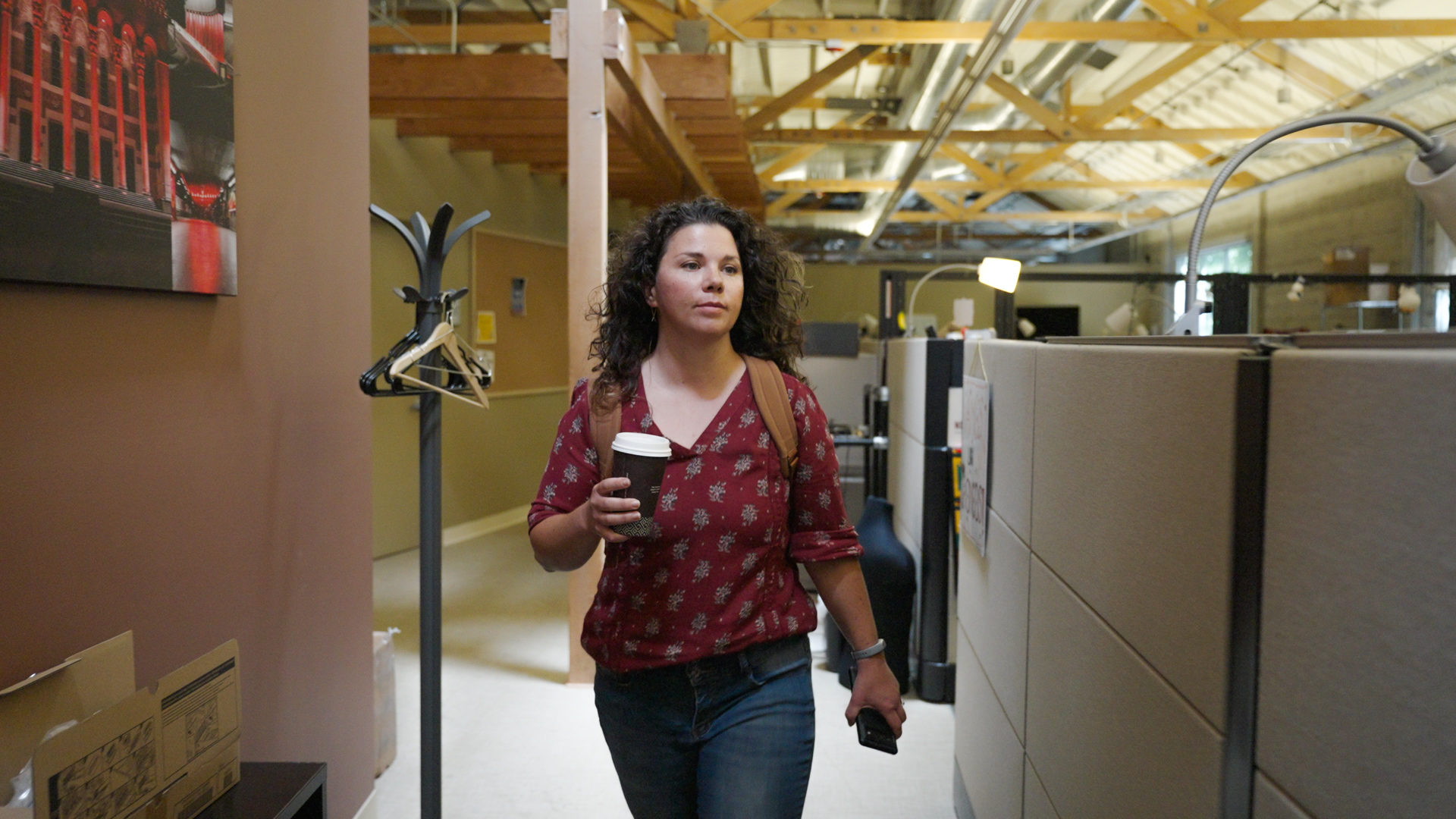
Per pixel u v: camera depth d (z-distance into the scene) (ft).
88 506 4.26
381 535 19.11
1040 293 51.21
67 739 3.41
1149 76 24.84
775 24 18.85
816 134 27.58
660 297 4.20
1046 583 5.29
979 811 7.12
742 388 4.28
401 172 19.10
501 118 18.61
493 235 22.67
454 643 13.12
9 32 3.59
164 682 4.05
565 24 11.05
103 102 4.15
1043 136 27.96
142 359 4.64
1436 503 1.94
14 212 3.65
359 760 7.30
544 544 4.29
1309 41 22.99
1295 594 2.53
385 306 18.69
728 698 4.17
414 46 21.53
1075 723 4.65
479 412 22.36
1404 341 2.30
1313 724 2.43
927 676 10.77
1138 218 42.68
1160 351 3.54
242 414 5.56
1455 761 1.86
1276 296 35.94
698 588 4.07
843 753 9.34
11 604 3.83
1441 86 20.85
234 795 4.53
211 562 5.24
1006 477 6.43
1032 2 13.03
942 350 10.62
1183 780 3.26
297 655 6.26
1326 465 2.38
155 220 4.53
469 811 8.16
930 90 22.27
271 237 5.87
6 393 3.80
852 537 4.50
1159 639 3.52
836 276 50.14
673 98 16.51
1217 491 3.01
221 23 5.10
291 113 6.09
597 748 9.50
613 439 4.16
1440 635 1.91
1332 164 27.45
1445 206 4.17
